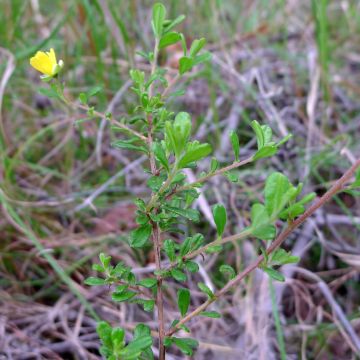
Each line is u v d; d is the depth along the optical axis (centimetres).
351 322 28
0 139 35
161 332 19
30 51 38
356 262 30
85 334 28
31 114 41
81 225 34
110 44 44
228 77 44
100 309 29
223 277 31
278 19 54
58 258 32
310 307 29
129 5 46
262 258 17
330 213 35
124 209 35
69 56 43
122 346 15
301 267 32
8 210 31
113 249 32
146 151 19
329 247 32
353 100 45
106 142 40
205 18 49
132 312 28
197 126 41
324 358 27
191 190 19
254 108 42
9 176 35
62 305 29
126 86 39
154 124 20
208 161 37
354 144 39
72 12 45
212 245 16
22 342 26
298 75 45
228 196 35
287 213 15
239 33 52
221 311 29
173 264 18
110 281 18
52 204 33
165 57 43
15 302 28
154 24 20
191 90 43
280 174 14
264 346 26
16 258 31
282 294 30
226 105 43
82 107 20
